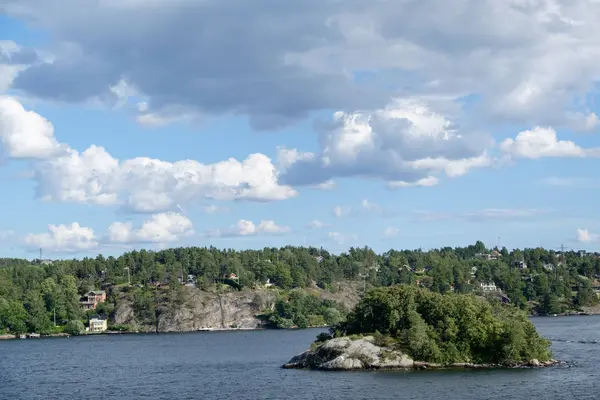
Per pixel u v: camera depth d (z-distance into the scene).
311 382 154.88
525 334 176.38
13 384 179.25
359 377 158.25
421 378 153.75
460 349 173.38
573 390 137.00
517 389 138.75
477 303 184.00
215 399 141.50
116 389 163.00
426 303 183.12
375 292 191.00
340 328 195.75
